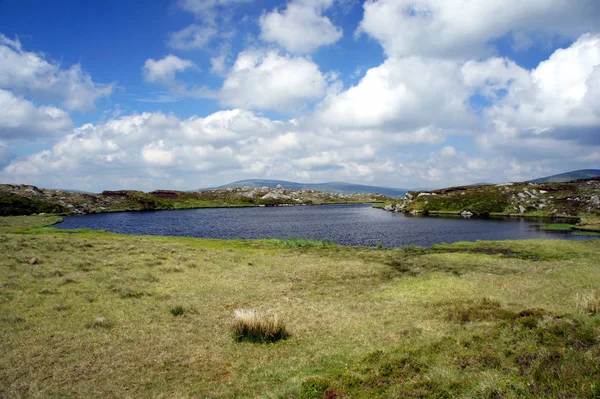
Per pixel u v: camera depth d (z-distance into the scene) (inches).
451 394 379.6
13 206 5270.7
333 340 623.8
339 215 5369.1
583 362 393.4
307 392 415.5
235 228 3597.4
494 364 442.6
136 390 454.0
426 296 923.4
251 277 1214.3
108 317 738.8
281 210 7288.4
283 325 664.4
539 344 470.9
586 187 4571.9
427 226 3427.7
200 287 1051.3
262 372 501.4
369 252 1820.9
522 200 4677.7
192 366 526.9
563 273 1131.3
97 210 6565.0
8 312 721.6
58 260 1259.8
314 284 1123.9
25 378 475.2
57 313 743.1
